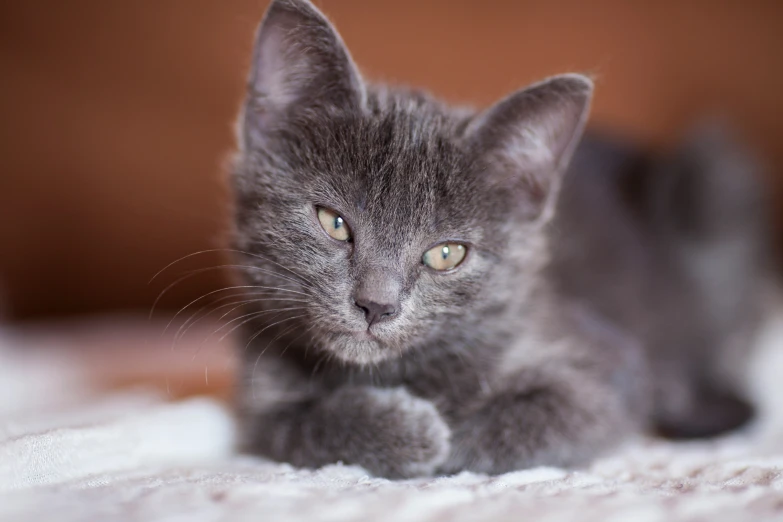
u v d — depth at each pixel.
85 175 0.64
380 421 0.33
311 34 0.34
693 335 0.46
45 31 0.63
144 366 0.47
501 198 0.35
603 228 0.44
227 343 0.40
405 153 0.34
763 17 0.66
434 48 0.65
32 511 0.26
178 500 0.27
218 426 0.35
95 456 0.31
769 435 0.38
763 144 0.67
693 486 0.29
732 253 0.48
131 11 0.64
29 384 0.44
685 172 0.48
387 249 0.33
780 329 0.53
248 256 0.35
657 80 0.66
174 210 0.65
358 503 0.27
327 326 0.33
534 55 0.66
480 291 0.35
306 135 0.34
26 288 0.64
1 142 0.63
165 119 0.65
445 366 0.35
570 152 0.36
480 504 0.27
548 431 0.33
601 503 0.27
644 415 0.38
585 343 0.38
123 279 0.66
